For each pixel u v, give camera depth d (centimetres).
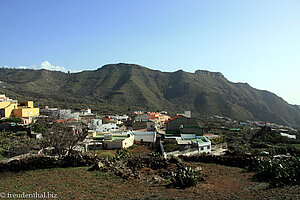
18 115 5431
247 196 1297
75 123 5181
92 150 3569
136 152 3425
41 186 1488
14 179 1656
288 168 1603
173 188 1482
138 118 8694
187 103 18200
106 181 1606
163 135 4803
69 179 1648
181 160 2391
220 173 1966
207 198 1273
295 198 1197
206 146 3678
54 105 10250
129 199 1256
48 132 2809
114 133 4669
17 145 3322
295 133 6975
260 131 6625
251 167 2095
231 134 7194
